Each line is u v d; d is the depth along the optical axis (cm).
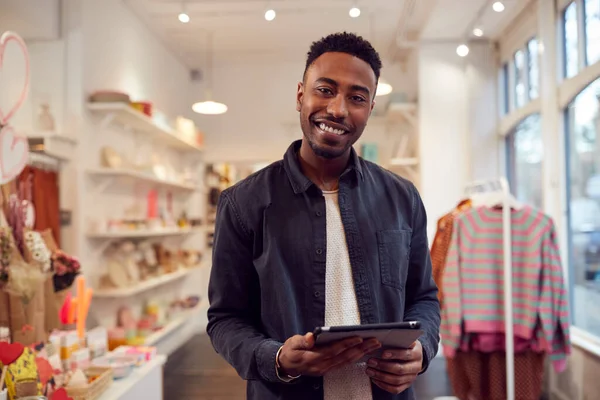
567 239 371
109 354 284
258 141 682
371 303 120
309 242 121
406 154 602
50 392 205
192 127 610
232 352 116
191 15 514
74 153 381
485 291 311
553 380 368
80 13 390
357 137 119
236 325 121
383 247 125
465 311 311
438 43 530
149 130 507
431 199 525
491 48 517
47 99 387
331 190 128
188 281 678
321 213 123
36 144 333
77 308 267
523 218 311
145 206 534
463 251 315
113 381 250
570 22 365
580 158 352
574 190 363
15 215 228
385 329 96
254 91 686
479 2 429
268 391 119
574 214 364
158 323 505
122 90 469
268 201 124
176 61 642
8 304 216
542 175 405
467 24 481
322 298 118
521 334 304
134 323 454
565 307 298
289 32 569
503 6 420
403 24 522
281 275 118
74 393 213
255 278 126
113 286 411
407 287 137
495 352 319
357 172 128
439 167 527
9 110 220
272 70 684
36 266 226
